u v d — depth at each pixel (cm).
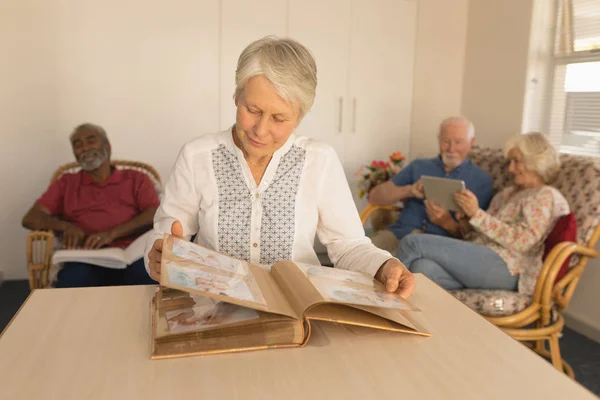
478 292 200
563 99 289
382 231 272
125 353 80
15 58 292
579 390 74
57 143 304
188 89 316
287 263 103
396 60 348
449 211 253
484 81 336
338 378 75
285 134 104
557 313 205
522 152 215
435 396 71
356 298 87
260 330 82
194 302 90
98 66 302
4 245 307
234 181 117
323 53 334
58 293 104
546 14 294
